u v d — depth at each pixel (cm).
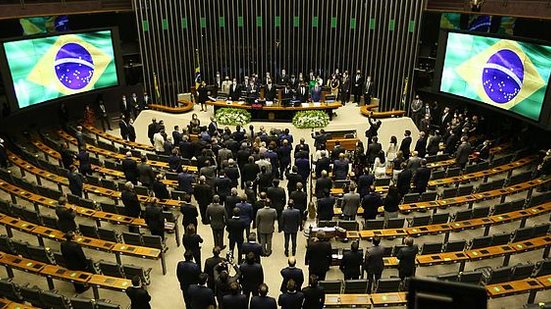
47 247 1194
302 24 2509
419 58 2319
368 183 1259
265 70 2620
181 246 1198
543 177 1409
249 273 857
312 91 2236
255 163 1341
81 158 1442
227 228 1055
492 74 1769
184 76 2564
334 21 2467
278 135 1628
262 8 2489
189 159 1614
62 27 2075
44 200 1248
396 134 2102
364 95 2347
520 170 1661
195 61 2545
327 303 850
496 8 1794
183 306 970
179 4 2419
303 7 2472
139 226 1150
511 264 1117
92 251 1187
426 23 2261
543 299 991
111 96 2381
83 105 2277
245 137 1625
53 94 1920
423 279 187
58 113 2014
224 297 748
